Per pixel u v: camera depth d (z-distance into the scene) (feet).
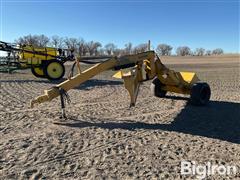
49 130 25.40
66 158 19.63
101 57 29.19
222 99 42.65
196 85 36.52
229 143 23.65
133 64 29.99
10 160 19.07
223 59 241.76
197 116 32.12
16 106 34.47
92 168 18.34
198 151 21.61
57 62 62.69
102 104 37.06
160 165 19.03
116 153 20.71
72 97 41.57
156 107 35.99
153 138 24.17
